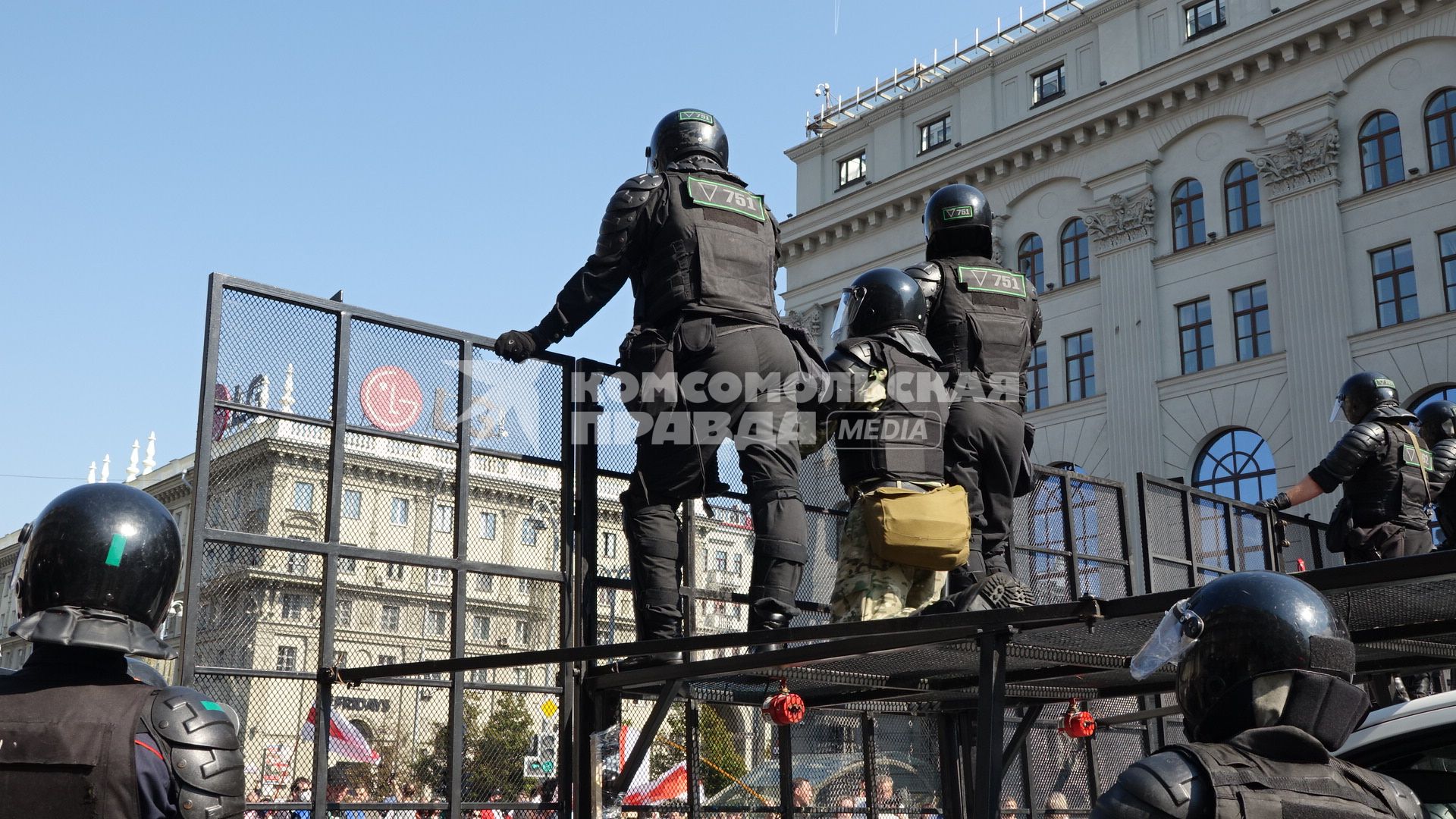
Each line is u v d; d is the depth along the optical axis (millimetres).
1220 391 27531
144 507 2521
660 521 4754
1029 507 7316
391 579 4707
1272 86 27750
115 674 2408
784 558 4543
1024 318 5375
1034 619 3334
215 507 4352
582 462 5293
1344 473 6277
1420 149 25516
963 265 5352
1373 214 25922
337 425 4652
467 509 4918
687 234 4719
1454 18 25219
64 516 2438
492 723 4812
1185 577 8102
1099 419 29516
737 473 5672
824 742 5926
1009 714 6828
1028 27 34656
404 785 4578
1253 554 8898
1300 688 1985
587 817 4871
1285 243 26938
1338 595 3307
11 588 2578
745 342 4660
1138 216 29531
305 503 4566
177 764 2229
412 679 4656
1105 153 30516
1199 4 30484
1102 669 5023
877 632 3588
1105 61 31781
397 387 4840
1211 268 28250
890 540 4430
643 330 4746
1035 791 6844
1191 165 29094
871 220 35281
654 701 5281
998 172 32594
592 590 5188
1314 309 26203
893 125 36500
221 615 4316
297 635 4477
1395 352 24953
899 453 4617
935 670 5055
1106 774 7398
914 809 6188
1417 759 3191
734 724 5555
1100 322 29984
